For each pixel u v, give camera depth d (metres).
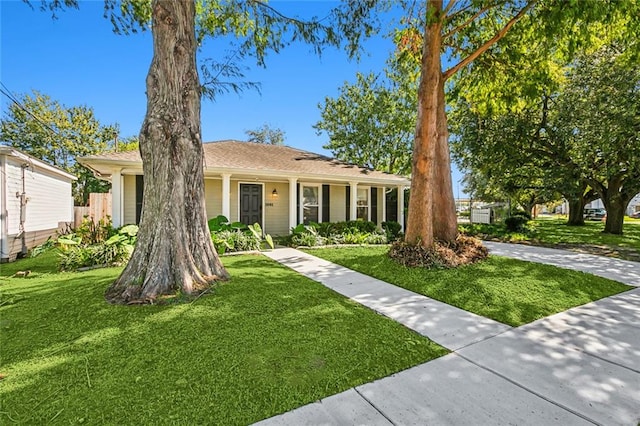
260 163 10.09
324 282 5.07
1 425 1.74
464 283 4.92
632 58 7.09
